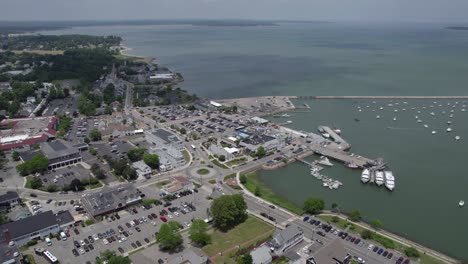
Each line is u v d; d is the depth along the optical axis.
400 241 184.00
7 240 171.50
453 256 175.00
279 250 169.00
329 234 185.88
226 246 174.50
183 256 159.12
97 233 184.62
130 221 195.25
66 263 162.00
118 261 153.38
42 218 186.00
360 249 174.00
